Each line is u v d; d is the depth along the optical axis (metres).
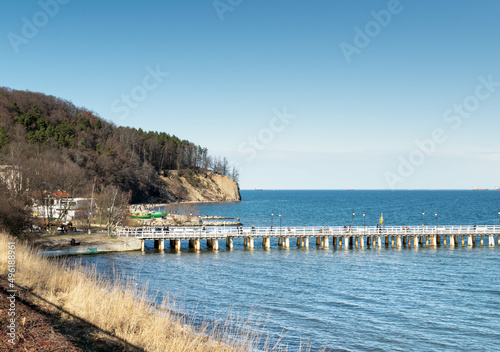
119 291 20.02
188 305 30.28
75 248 52.84
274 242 76.69
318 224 116.00
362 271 46.56
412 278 42.81
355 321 28.02
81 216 80.56
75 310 16.05
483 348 23.69
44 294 17.77
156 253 58.81
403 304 32.56
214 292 35.22
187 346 14.25
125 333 14.25
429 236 71.81
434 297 34.84
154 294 32.66
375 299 34.00
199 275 42.78
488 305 32.47
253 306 30.97
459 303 32.97
